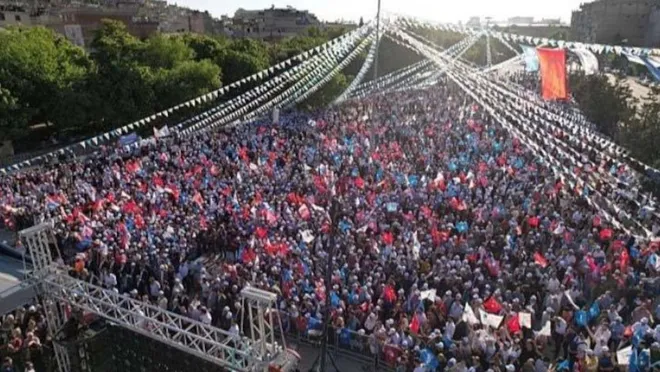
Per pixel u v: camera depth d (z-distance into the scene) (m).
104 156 34.94
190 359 14.01
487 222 22.39
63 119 42.59
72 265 19.28
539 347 14.74
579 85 49.03
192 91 45.81
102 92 43.91
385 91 62.06
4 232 25.52
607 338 14.51
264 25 121.31
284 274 18.42
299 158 33.16
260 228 21.66
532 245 20.17
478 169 28.78
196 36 59.41
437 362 14.02
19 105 40.06
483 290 17.38
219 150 34.91
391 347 15.20
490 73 56.31
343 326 16.50
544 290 17.30
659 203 24.16
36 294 15.19
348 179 27.50
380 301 16.66
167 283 18.83
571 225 22.17
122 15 83.69
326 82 53.38
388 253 19.53
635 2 96.38
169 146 36.50
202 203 25.30
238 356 13.39
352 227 21.72
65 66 44.41
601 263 18.58
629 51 17.67
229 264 19.97
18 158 41.41
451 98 57.56
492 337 14.58
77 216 23.25
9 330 15.41
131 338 14.81
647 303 15.66
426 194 25.39
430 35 66.06
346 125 43.22
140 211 23.98
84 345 14.77
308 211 23.16
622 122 39.09
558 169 25.89
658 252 18.72
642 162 29.88
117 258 19.42
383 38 62.38
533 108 32.81
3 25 75.31
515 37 21.14
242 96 37.75
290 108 52.34
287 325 17.36
